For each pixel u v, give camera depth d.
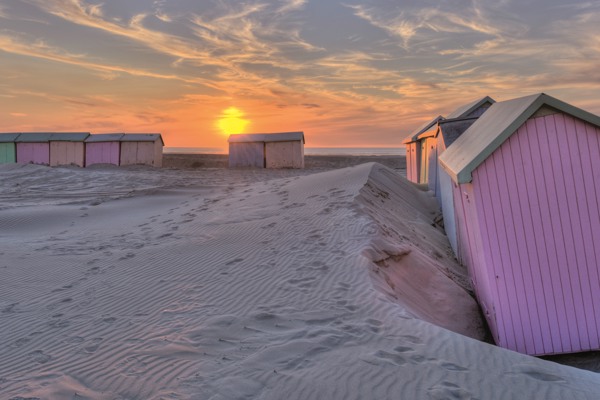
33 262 10.05
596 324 6.92
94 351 5.15
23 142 42.66
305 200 14.17
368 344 4.87
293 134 42.50
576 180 6.98
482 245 7.11
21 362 4.99
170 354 4.84
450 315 7.70
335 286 6.94
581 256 6.96
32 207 18.58
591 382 4.06
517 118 6.96
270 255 9.08
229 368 4.38
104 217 17.12
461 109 21.11
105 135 43.12
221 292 7.23
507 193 7.07
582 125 6.98
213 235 11.43
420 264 9.21
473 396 3.72
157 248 10.74
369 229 9.68
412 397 3.72
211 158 60.31
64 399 3.94
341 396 3.77
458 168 7.43
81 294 7.68
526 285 7.03
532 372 4.18
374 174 17.06
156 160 42.31
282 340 5.10
